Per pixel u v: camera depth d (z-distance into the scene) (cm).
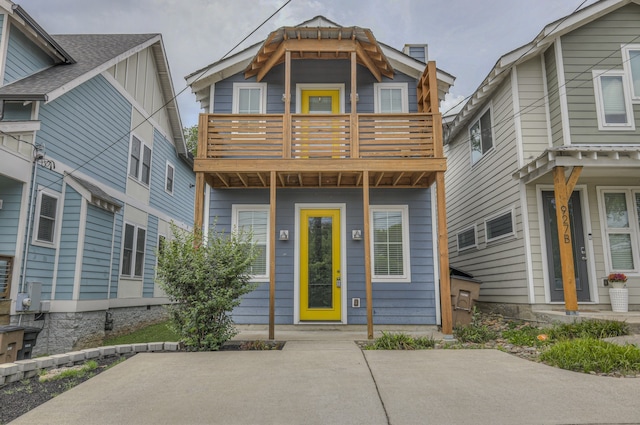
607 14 820
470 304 738
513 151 848
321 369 443
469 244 1112
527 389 374
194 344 543
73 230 809
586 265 792
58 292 787
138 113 1154
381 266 790
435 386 384
